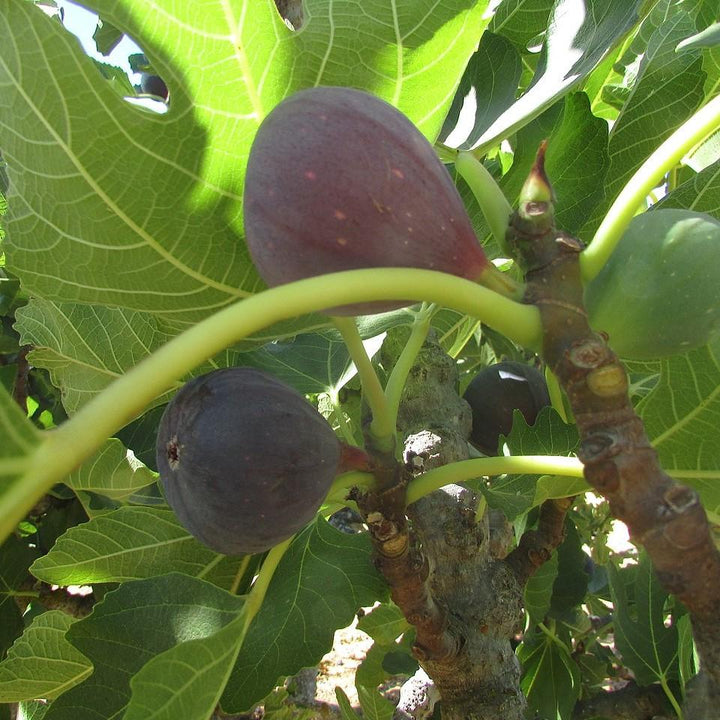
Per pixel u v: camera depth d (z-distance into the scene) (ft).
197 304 0.68
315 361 0.98
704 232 0.52
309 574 0.78
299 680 2.35
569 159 0.82
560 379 0.46
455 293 0.44
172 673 0.56
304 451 0.57
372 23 0.61
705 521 0.44
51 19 0.54
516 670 0.76
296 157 0.48
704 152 1.08
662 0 1.16
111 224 0.62
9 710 1.27
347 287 0.40
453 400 0.86
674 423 0.71
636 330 0.52
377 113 0.50
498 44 0.89
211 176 0.62
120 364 1.01
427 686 1.02
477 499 0.76
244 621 0.63
